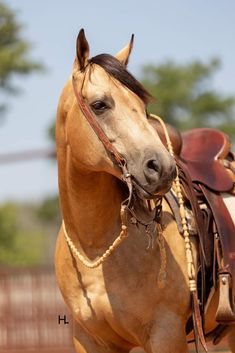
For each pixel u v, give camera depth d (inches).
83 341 323.9
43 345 850.8
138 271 305.4
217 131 375.9
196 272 324.5
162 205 322.7
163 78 2325.3
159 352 303.9
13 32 1940.2
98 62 295.6
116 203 310.3
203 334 314.5
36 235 3009.4
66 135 306.8
